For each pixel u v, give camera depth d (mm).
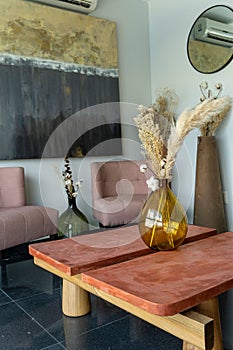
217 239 1749
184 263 1375
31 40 3381
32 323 1703
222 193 3617
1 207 3023
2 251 2834
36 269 2557
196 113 1586
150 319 1191
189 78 4055
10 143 3295
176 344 1467
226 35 3617
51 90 3543
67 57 3652
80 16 3744
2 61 3213
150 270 1306
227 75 3652
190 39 3992
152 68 4520
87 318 1730
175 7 4137
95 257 1500
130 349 1439
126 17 4266
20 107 3342
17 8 3277
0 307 1906
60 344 1497
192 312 1151
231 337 1477
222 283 1152
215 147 3494
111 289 1155
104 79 3990
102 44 3955
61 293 2088
